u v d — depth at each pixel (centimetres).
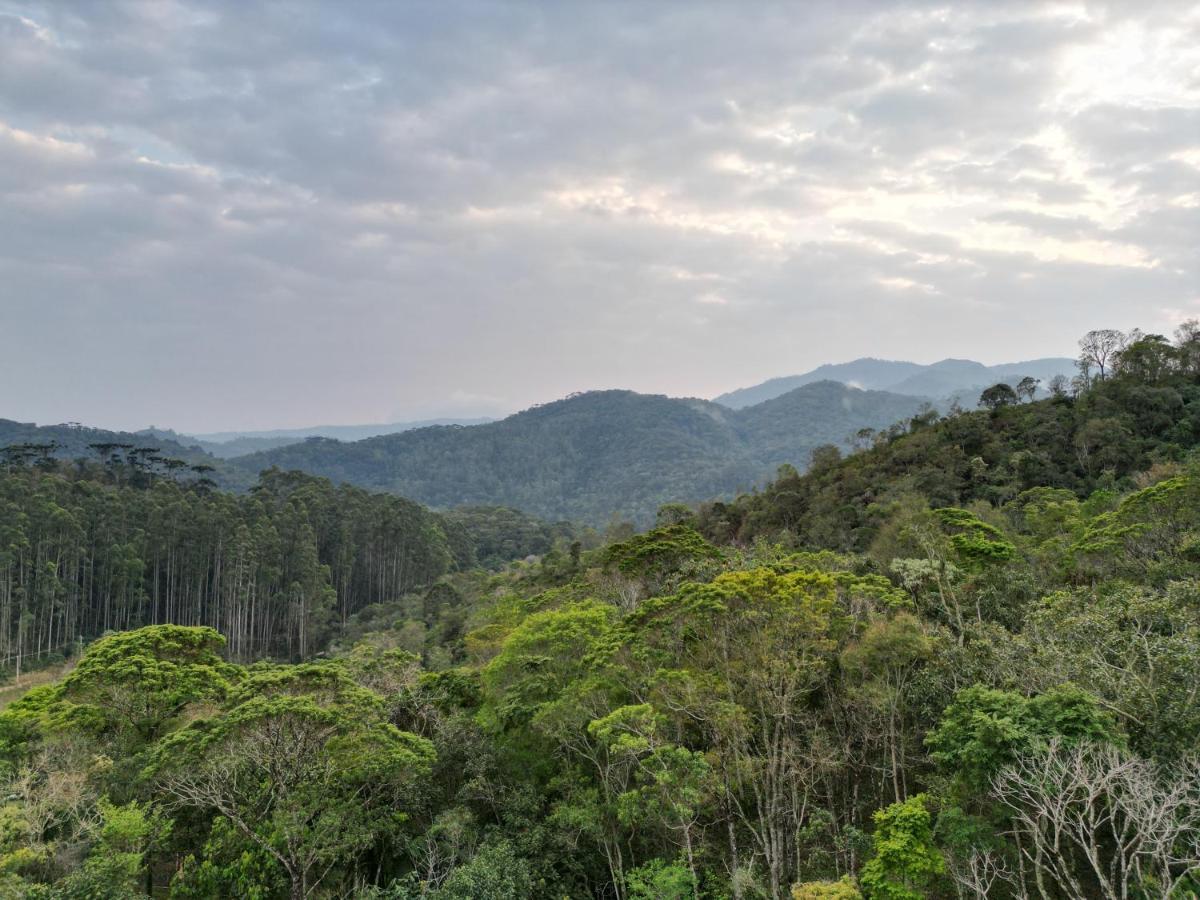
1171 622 2197
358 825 2489
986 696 2136
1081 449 6869
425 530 14000
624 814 2370
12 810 2114
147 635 3269
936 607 3125
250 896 2284
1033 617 2628
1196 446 6166
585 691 2684
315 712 2286
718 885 2462
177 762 2261
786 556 4375
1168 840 1702
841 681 2822
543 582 7750
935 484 7075
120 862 2083
